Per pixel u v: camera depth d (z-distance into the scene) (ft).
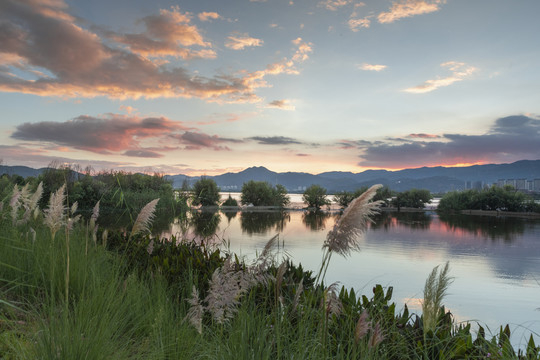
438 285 7.63
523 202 113.39
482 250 43.37
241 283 8.19
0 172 60.44
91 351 7.92
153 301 12.22
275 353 7.91
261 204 142.41
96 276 13.26
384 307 10.46
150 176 101.96
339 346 7.66
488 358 8.10
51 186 60.59
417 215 108.47
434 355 8.55
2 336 8.74
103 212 72.49
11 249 14.93
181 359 8.62
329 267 32.40
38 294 12.41
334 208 141.79
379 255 39.01
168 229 47.73
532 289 26.30
